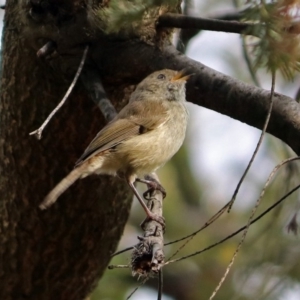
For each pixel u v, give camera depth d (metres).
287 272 10.40
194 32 10.94
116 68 9.60
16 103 10.42
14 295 11.69
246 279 10.29
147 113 9.57
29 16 9.45
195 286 17.14
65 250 11.33
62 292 11.79
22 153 10.68
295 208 9.23
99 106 9.18
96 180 10.66
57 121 10.34
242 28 8.28
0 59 10.78
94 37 9.22
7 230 11.27
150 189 9.06
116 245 11.85
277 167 6.59
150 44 9.47
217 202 18.47
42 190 10.88
